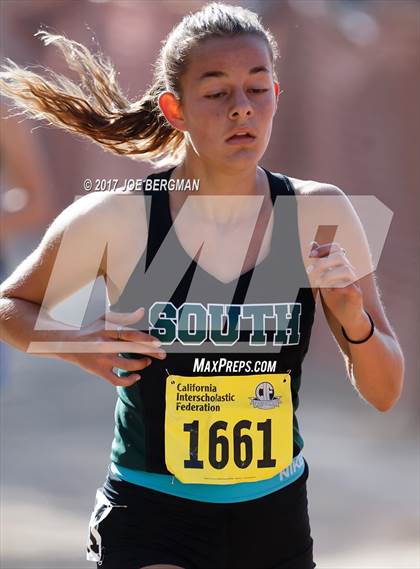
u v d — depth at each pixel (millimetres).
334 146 25859
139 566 7570
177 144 9125
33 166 15859
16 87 9172
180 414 7703
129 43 31672
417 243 24250
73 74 30156
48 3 31922
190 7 31328
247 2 26641
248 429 7727
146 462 7746
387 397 8148
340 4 26375
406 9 25391
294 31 26297
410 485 18203
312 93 26219
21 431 21781
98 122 9133
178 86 7891
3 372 14359
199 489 7680
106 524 7836
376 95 25391
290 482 7871
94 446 20703
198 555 7680
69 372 28047
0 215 15719
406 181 24797
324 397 24688
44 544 14789
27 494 17234
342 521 16266
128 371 7820
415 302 23625
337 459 20016
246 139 7648
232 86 7625
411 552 14664
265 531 7742
